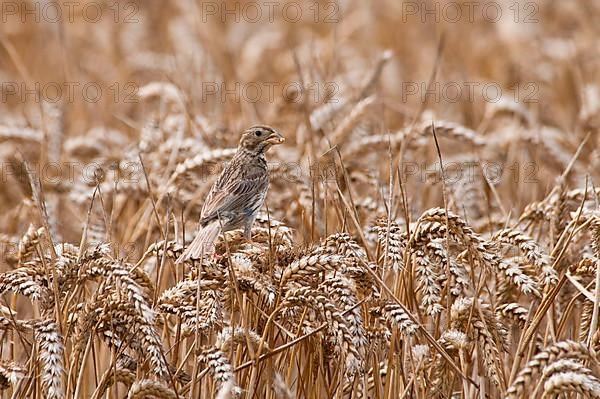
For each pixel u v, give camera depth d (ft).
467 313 29.66
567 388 24.48
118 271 27.48
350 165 45.88
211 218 37.73
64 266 28.84
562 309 33.73
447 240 28.71
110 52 81.97
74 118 65.87
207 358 26.99
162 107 54.60
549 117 71.05
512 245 30.68
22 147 56.44
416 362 30.81
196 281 29.45
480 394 30.40
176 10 93.50
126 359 30.32
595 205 34.04
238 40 82.28
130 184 43.75
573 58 77.05
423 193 47.39
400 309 28.25
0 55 83.71
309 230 38.34
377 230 34.42
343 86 60.54
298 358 31.09
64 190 48.49
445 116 68.18
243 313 28.32
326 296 27.81
